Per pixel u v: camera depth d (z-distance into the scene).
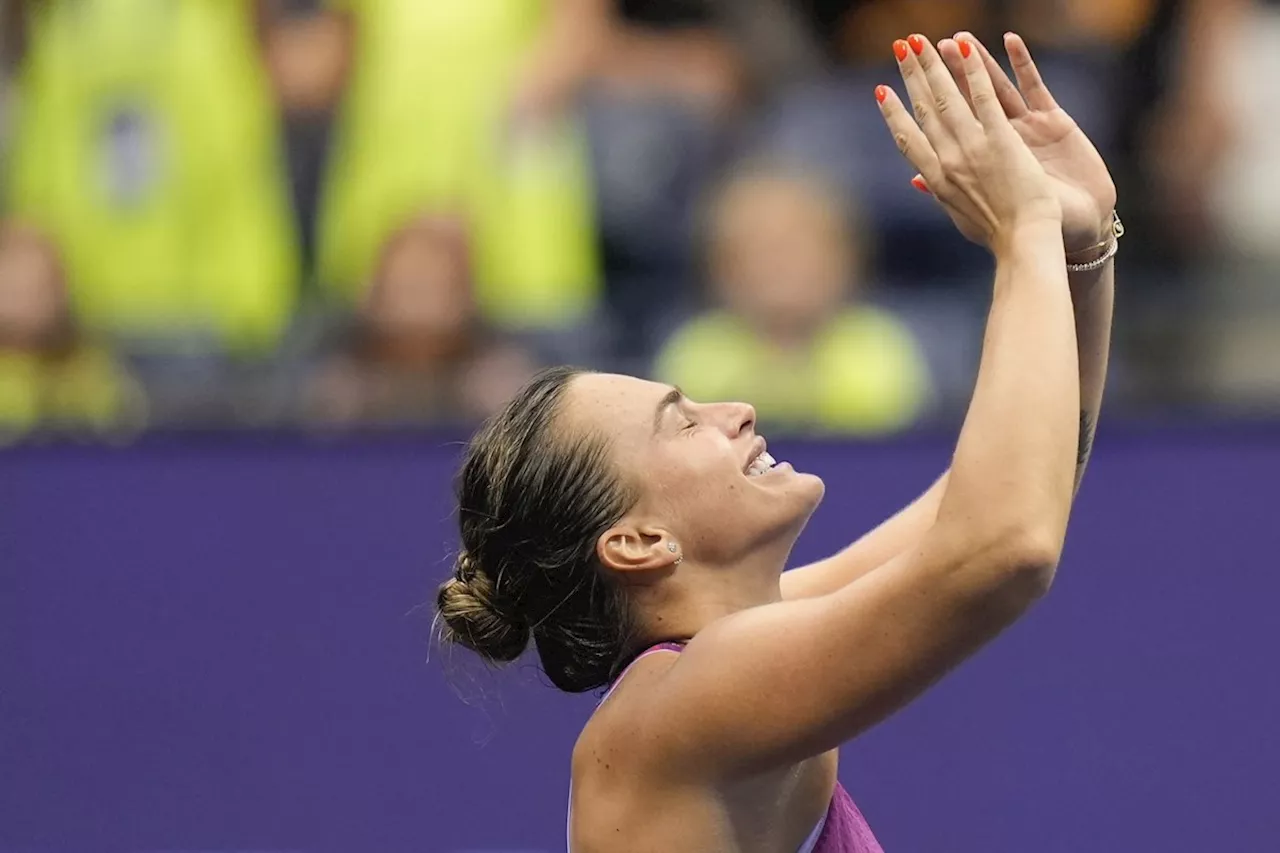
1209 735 14.90
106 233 17.56
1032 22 18.45
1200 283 17.25
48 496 15.02
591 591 8.45
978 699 15.05
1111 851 14.95
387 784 14.97
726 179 17.80
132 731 15.02
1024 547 6.97
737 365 16.97
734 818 7.82
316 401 16.55
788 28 18.48
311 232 17.66
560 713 15.02
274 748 14.98
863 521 14.84
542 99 17.84
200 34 17.86
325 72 17.83
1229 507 14.92
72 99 17.83
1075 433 7.23
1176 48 18.11
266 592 15.03
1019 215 7.60
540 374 8.84
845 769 15.06
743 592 8.41
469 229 17.36
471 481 8.68
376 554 15.02
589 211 17.72
